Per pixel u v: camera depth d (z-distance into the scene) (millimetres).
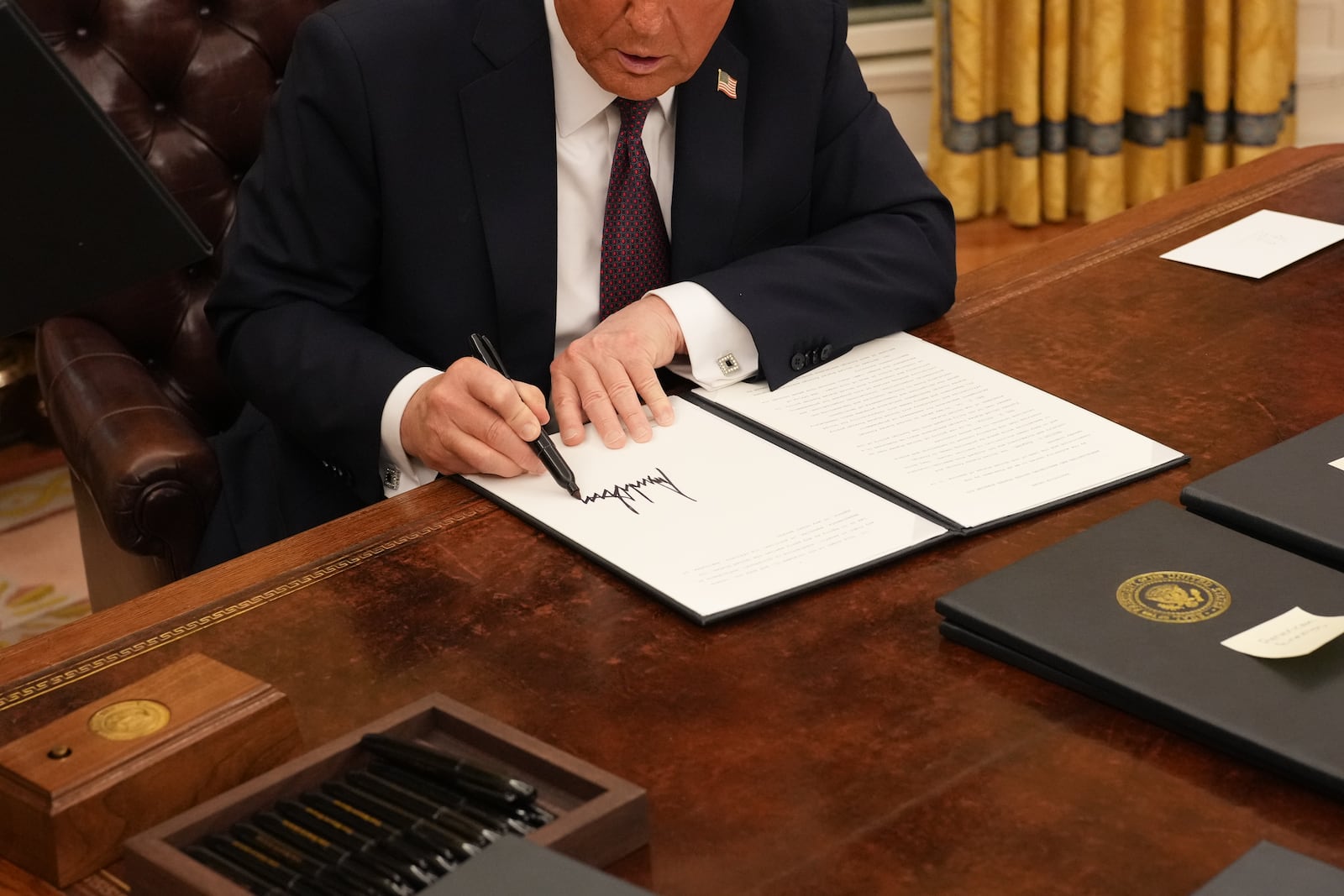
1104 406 1386
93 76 2137
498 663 1040
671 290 1541
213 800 835
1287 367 1446
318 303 1691
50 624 2752
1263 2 3748
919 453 1313
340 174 1657
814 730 952
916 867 825
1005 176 4121
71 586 2900
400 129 1637
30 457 3385
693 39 1512
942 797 881
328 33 1640
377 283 1758
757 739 945
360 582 1156
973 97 3930
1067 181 4129
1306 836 833
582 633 1073
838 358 1549
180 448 1743
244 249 1695
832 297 1560
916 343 1572
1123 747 918
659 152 1747
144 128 2166
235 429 1878
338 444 1535
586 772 853
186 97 2189
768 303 1527
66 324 2102
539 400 1357
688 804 885
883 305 1585
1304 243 1757
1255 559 1049
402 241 1676
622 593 1126
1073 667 955
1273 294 1625
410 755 863
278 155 1686
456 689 1013
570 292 1747
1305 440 1227
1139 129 3945
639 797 834
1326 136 4121
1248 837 835
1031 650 980
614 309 1750
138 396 1882
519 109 1650
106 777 863
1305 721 881
